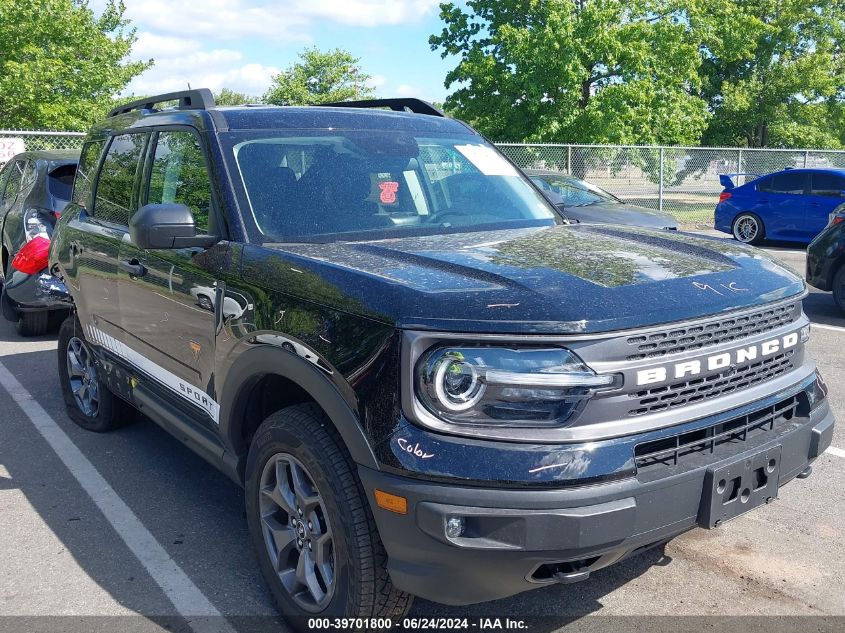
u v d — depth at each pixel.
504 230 3.82
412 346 2.52
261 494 3.22
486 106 22.77
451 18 23.23
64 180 8.49
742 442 2.86
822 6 32.19
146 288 4.04
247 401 3.35
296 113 4.04
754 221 16.44
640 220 11.46
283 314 2.97
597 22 21.58
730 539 3.95
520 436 2.48
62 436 5.43
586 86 23.27
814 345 7.98
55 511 4.30
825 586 3.50
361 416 2.62
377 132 4.12
